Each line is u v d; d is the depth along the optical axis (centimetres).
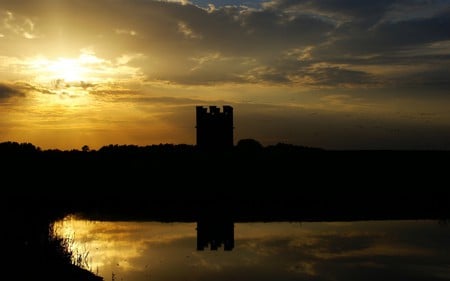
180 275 1888
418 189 5006
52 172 5466
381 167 5953
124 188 4944
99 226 3105
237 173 5653
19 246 1902
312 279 1845
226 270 1964
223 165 5962
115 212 3706
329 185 5216
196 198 4522
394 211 3775
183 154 6394
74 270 1786
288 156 6341
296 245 2491
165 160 6119
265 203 4244
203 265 2050
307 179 5462
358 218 3431
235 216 3534
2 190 4503
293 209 3884
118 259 2153
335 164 6038
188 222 3284
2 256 1789
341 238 2677
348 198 4512
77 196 4481
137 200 4362
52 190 4722
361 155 6372
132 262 2094
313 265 2059
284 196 4628
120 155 6225
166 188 4978
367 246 2458
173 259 2167
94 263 2075
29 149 6194
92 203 4150
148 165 5862
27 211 2989
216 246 2464
